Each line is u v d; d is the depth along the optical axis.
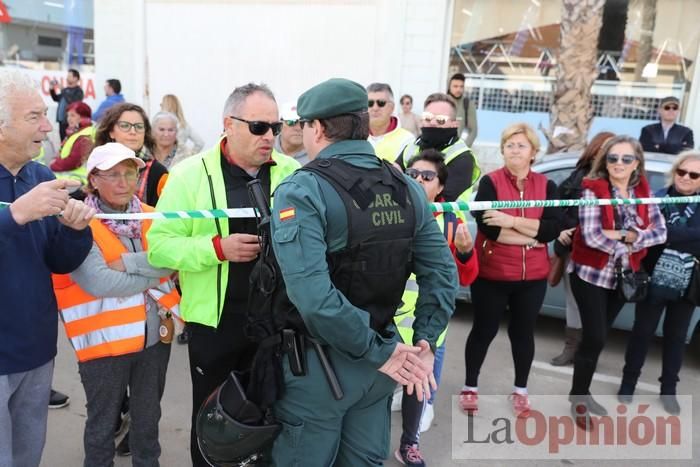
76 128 6.19
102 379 2.30
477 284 3.34
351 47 9.31
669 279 3.35
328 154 1.75
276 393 1.75
